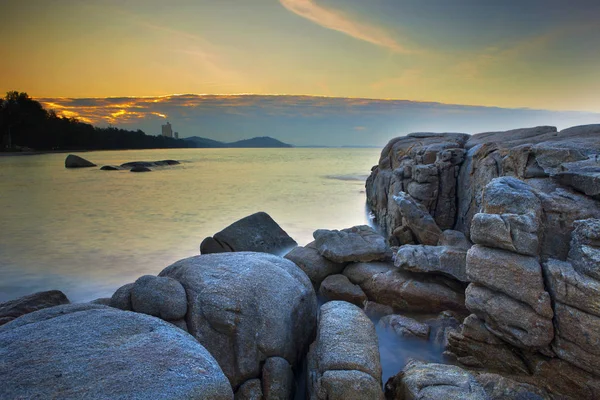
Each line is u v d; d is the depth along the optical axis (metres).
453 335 7.45
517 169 9.13
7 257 15.84
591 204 6.72
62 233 20.27
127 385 4.11
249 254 8.74
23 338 4.86
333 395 5.39
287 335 6.84
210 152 168.00
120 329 5.17
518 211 6.87
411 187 14.34
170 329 5.36
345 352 5.99
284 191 36.56
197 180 47.03
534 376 6.30
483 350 6.99
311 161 95.88
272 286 7.22
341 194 34.28
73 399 3.88
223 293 6.75
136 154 118.06
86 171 56.31
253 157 118.56
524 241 6.38
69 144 130.88
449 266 9.31
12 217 24.61
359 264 10.68
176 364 4.52
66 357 4.48
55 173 53.09
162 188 38.97
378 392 5.40
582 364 5.80
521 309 6.30
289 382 6.35
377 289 9.75
